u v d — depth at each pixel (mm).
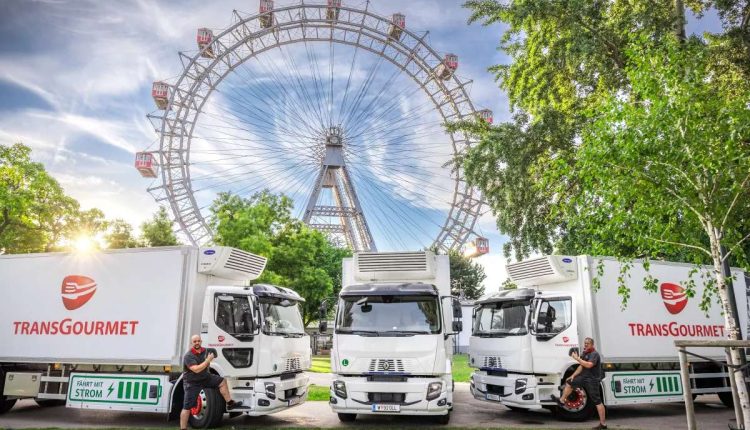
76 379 12109
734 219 9117
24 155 33938
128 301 12180
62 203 36719
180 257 12102
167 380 11492
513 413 14320
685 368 8242
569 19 18875
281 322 12508
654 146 8492
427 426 11703
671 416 13812
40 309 12812
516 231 20531
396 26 55781
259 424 12117
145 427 11367
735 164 8422
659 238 9219
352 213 58094
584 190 9906
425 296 11625
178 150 50344
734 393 8883
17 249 36625
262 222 33469
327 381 22219
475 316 14500
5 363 13148
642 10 18250
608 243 13758
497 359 13078
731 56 19516
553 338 12500
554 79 20875
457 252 64625
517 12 18906
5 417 13039
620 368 13828
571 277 13656
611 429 11453
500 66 23422
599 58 19312
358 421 12648
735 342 7840
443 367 11016
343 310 11688
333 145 56844
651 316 14055
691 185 8516
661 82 9070
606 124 9266
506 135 19453
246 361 11320
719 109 8727
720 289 8781
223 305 11445
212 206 35625
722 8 20141
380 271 12836
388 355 11023
